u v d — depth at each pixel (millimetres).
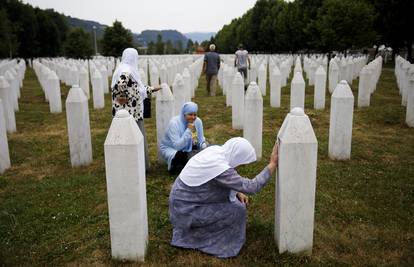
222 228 3686
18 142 8109
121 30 50031
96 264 3535
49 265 3559
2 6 51875
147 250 3701
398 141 7449
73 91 6141
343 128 6246
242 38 63375
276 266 3441
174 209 3730
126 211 3422
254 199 4852
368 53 38875
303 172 3414
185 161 5594
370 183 5344
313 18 38312
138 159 3307
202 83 20906
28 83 20844
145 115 5785
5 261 3607
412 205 4645
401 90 13086
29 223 4379
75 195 5164
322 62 18766
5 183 5750
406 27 27281
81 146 6324
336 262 3510
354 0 28938
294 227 3551
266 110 10812
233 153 3615
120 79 5266
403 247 3734
